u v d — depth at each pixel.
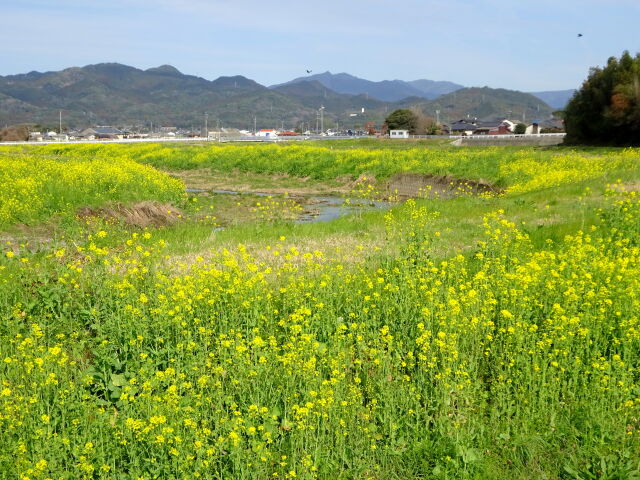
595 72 55.28
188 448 5.45
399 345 7.23
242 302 7.81
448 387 6.32
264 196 30.30
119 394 6.55
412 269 9.29
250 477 5.47
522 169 27.14
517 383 6.46
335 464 5.68
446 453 5.71
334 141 81.62
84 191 18.94
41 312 7.98
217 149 46.84
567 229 12.92
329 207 26.45
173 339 7.54
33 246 13.26
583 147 51.03
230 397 6.20
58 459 5.45
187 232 15.09
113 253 11.22
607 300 7.50
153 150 52.41
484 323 7.36
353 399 6.13
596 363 6.43
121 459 5.57
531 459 5.76
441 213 17.20
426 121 108.19
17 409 5.68
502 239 10.86
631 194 14.99
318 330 7.73
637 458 5.65
